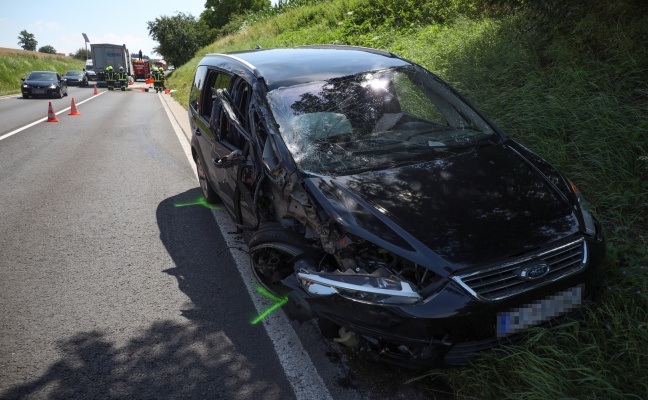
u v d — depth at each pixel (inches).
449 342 104.7
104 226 229.0
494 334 107.4
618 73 231.1
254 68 177.8
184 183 299.4
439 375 118.2
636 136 191.9
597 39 258.5
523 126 229.3
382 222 116.5
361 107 159.6
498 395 107.6
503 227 115.0
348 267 117.0
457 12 456.4
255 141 153.4
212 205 253.8
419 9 520.7
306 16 984.3
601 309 120.6
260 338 139.8
